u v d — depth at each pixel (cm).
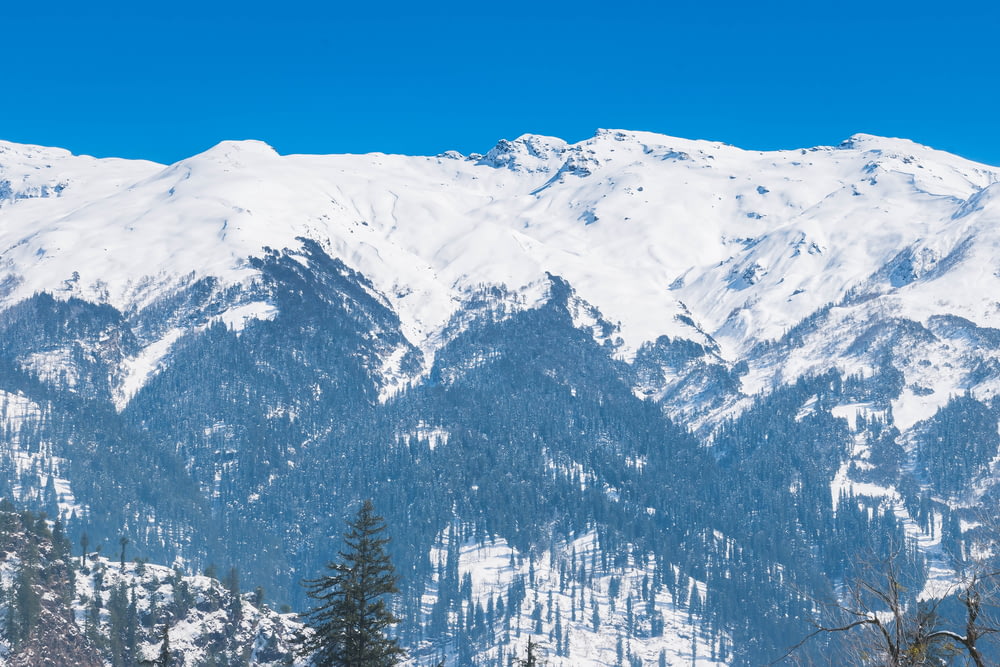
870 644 2886
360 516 6750
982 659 2727
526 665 6062
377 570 6656
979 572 2816
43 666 17350
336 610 6581
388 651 6575
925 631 2841
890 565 2956
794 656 3066
